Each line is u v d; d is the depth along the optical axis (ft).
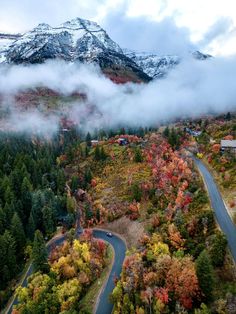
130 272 296.51
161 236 329.52
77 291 311.68
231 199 370.32
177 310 228.22
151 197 465.47
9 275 360.07
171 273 258.37
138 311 250.57
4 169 605.31
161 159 554.05
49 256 383.45
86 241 393.50
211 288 229.45
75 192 574.97
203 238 299.58
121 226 448.24
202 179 449.06
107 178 587.68
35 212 462.60
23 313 284.61
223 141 542.57
